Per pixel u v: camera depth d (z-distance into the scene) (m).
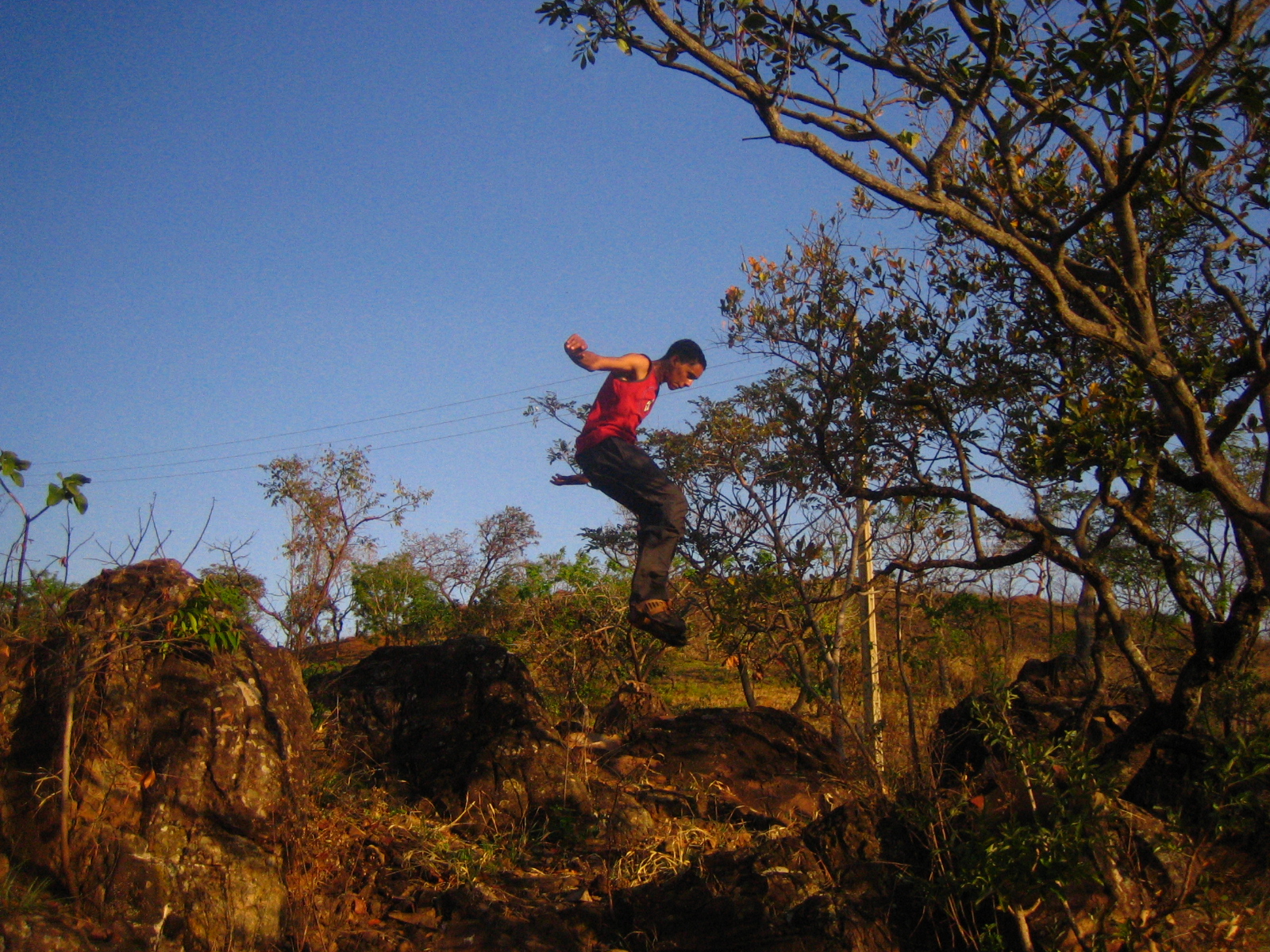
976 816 5.83
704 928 5.84
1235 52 5.15
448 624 18.73
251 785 5.50
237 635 5.82
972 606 10.15
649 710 12.09
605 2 5.30
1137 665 6.47
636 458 5.85
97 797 5.27
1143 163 4.90
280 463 17.22
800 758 9.29
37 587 5.96
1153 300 6.96
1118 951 5.37
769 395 11.19
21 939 4.54
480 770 7.79
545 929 5.85
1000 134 5.94
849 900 5.83
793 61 5.62
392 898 6.11
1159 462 6.12
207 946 5.05
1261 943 5.45
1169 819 5.50
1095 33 5.14
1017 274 7.35
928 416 7.64
